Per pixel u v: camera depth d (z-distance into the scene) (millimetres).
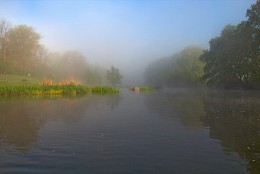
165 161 9891
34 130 15172
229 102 34312
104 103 31891
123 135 14047
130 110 24938
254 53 71688
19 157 10219
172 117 20422
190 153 10836
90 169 9062
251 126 16531
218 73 84000
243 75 75812
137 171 8930
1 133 14336
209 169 9094
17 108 25719
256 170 9000
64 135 13953
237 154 10719
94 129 15492
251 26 72000
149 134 14211
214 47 87125
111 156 10445
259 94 54531
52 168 9133
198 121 18484
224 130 15328
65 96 43719
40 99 36750
